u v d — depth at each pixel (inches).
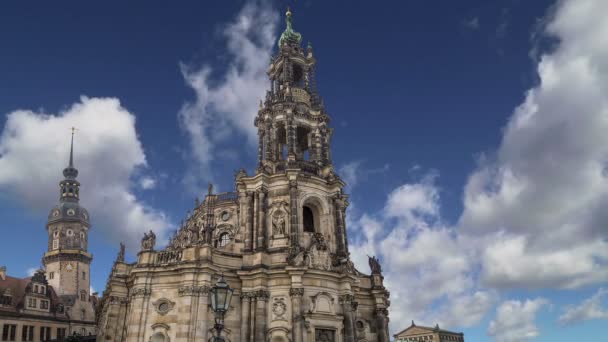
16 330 3430.1
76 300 4143.7
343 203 2214.6
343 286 1843.0
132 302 1696.6
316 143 2317.9
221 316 871.1
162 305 1690.5
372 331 2047.2
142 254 1769.2
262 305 1734.7
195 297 1652.3
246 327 1724.9
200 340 1592.0
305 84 2551.7
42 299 3754.9
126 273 1930.4
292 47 2618.1
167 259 1770.4
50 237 4576.8
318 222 2103.8
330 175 2172.7
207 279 1686.8
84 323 4001.0
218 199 2635.3
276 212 1996.8
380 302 2084.2
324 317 1744.6
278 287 1774.1
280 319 1712.6
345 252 2022.6
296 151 2316.7
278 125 2346.2
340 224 2076.8
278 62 2608.3
